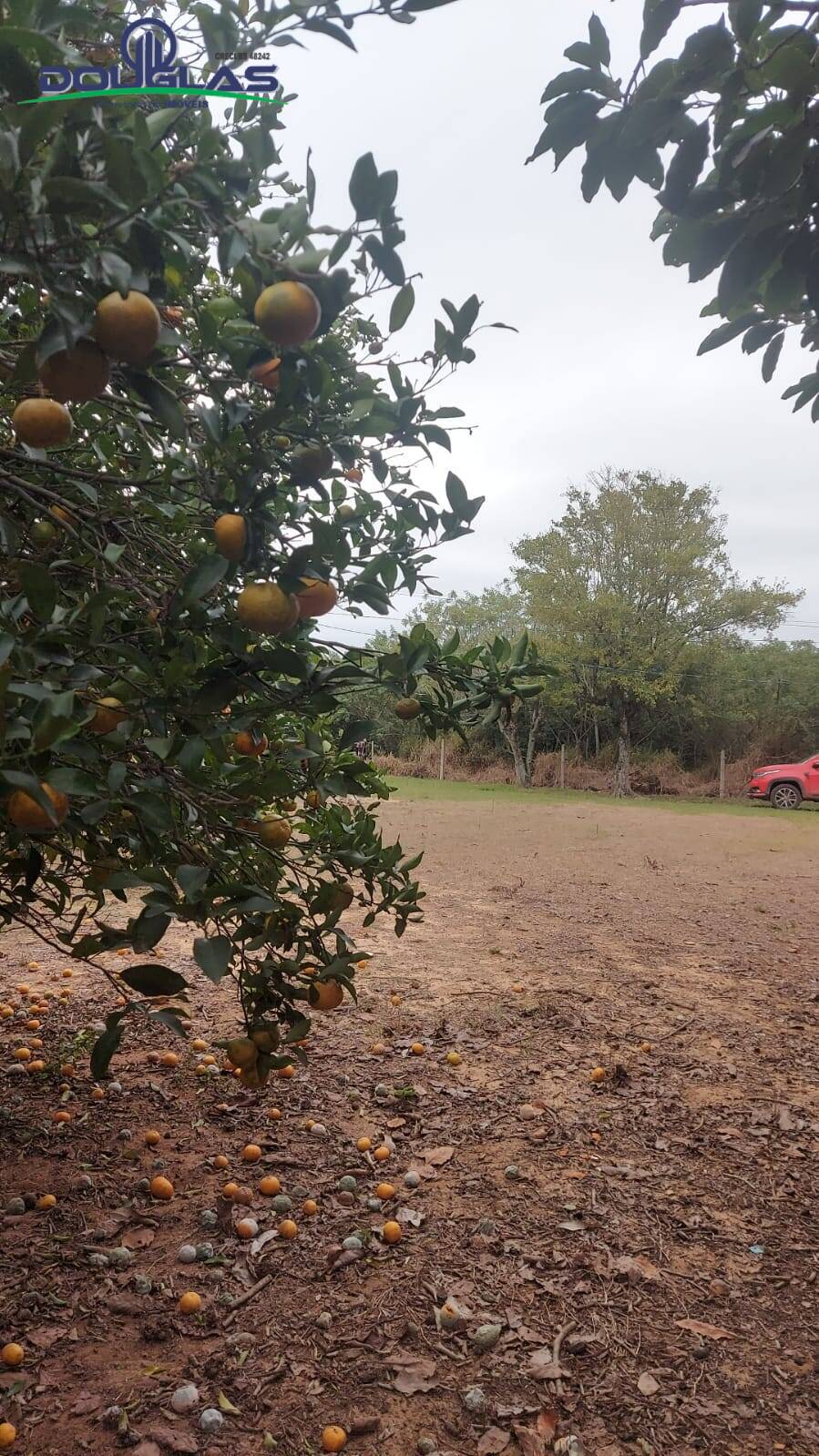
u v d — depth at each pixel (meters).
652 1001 6.53
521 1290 3.10
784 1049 5.58
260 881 2.86
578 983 6.95
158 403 1.80
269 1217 3.51
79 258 1.64
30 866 2.72
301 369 1.88
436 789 29.94
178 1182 3.78
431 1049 5.43
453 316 2.12
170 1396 2.55
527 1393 2.61
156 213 1.59
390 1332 2.86
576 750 36.91
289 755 2.80
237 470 2.12
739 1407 2.58
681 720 35.72
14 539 2.26
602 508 31.88
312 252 1.70
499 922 9.16
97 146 1.58
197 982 6.56
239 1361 2.70
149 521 2.71
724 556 31.44
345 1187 3.74
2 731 1.60
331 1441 2.37
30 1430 2.41
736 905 10.53
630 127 1.81
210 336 2.03
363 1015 5.98
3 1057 5.07
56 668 1.92
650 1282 3.17
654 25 1.66
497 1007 6.24
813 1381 2.70
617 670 30.66
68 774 1.79
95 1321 2.88
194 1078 4.88
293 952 6.92
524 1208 3.64
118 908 8.55
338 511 2.80
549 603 31.42
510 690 2.86
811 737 35.41
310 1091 4.75
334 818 3.07
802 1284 3.19
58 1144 4.08
